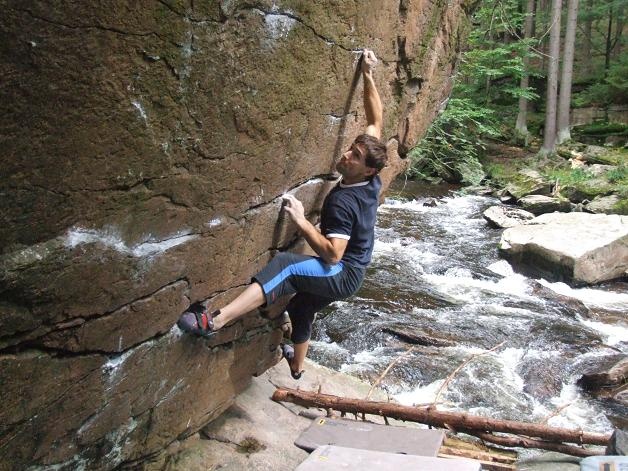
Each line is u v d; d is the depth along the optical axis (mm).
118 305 2152
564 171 14984
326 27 2615
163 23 1751
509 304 7746
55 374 2029
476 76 17734
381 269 8984
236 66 2133
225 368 3246
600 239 9164
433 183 16078
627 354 6277
